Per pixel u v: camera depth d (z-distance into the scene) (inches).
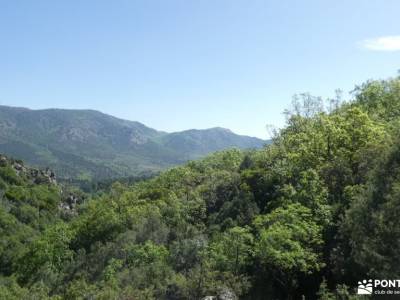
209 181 2625.5
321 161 1557.6
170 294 1172.5
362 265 872.3
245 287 1127.6
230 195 2132.1
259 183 1930.4
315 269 1130.7
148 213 2298.2
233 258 1206.9
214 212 2128.4
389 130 1473.9
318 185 1339.8
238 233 1256.8
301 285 1166.3
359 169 1312.7
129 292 1184.8
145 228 2000.5
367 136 1456.7
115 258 1820.9
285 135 2281.0
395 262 787.4
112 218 2554.1
